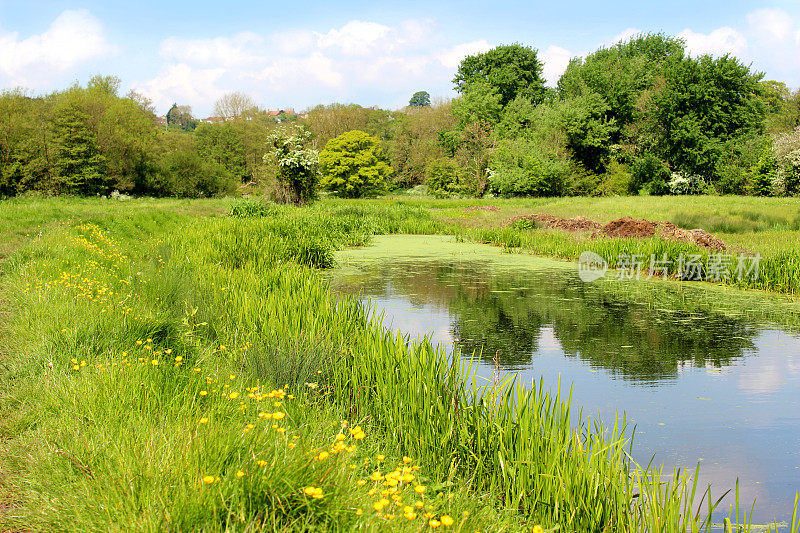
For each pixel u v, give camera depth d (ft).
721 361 23.81
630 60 179.93
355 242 68.80
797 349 25.55
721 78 159.94
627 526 11.09
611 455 12.47
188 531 8.13
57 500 9.62
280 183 107.45
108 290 26.22
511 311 33.09
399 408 14.99
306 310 23.29
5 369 16.42
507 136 180.55
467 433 13.47
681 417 17.98
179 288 27.71
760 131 166.71
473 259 55.98
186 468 9.56
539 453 12.26
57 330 18.54
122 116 158.81
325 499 8.78
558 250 57.67
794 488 13.93
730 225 69.77
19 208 62.28
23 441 12.23
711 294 38.40
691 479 14.32
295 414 14.21
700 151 157.07
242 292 26.81
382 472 12.46
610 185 163.63
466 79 215.31
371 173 215.31
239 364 18.83
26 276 28.58
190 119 442.91
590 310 33.32
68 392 14.08
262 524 8.30
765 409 18.67
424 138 248.52
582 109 165.17
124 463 10.07
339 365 18.07
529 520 11.53
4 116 132.87
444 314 32.27
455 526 9.76
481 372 21.97
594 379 21.56
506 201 141.38
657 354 24.76
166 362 16.74
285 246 47.62
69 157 139.33
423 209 103.04
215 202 120.26
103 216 61.41
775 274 39.60
